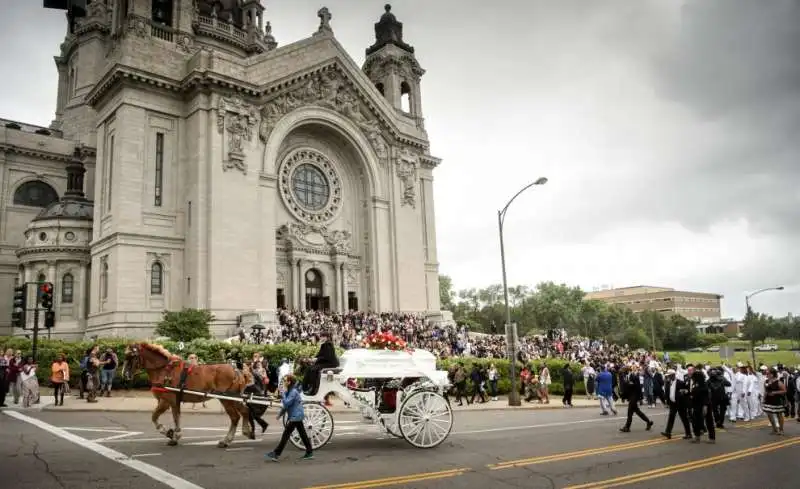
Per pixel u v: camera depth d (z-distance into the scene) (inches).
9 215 2030.0
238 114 1630.2
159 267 1531.7
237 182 1608.0
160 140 1584.6
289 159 1914.4
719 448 593.9
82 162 2010.3
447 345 1690.5
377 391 583.8
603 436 668.1
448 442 603.8
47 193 2134.6
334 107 1946.4
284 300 1814.7
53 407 820.0
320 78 1908.2
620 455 533.6
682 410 657.6
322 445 552.4
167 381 546.6
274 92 1744.6
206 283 1518.2
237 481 400.5
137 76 1530.5
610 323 5334.6
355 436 641.6
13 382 869.2
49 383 1057.5
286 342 1250.6
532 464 481.1
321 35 1908.2
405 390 574.2
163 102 1593.3
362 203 2078.0
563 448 569.6
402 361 582.2
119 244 1464.1
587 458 514.0
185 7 1756.9
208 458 485.1
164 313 1391.5
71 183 1937.7
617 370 1423.5
